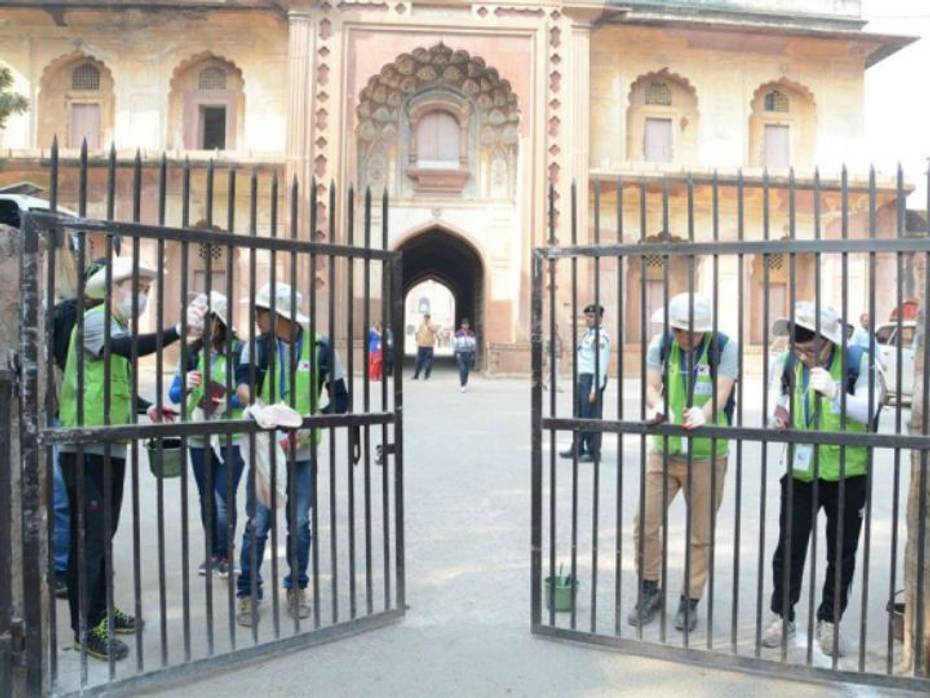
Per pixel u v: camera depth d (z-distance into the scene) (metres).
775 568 3.65
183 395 3.19
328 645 3.52
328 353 3.65
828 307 3.53
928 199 3.00
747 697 3.04
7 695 2.83
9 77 14.02
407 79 19.70
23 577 2.83
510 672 3.24
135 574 3.07
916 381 3.27
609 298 18.34
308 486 3.96
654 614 3.89
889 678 3.10
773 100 20.97
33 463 2.82
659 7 19.36
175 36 19.44
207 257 3.22
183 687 3.09
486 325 19.80
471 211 19.98
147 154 18.53
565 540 5.25
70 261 4.83
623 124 20.08
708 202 19.06
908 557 3.31
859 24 20.14
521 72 19.03
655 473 3.84
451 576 4.49
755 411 11.42
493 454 8.31
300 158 18.28
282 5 18.41
